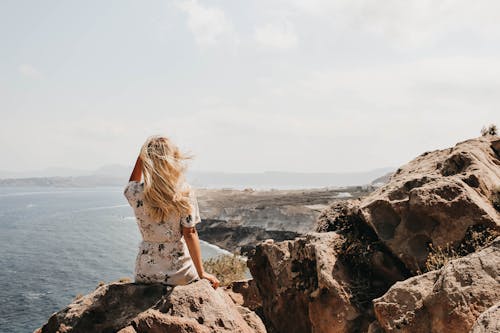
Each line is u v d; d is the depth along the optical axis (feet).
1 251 287.69
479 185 26.11
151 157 14.06
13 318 148.87
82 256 268.41
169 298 13.89
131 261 252.62
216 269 49.21
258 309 33.17
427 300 17.80
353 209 28.94
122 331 13.14
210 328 13.32
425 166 32.94
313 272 26.96
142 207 14.75
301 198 444.96
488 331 11.16
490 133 36.19
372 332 20.27
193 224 14.49
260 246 32.12
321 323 24.30
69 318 14.87
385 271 25.04
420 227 25.20
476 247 22.61
